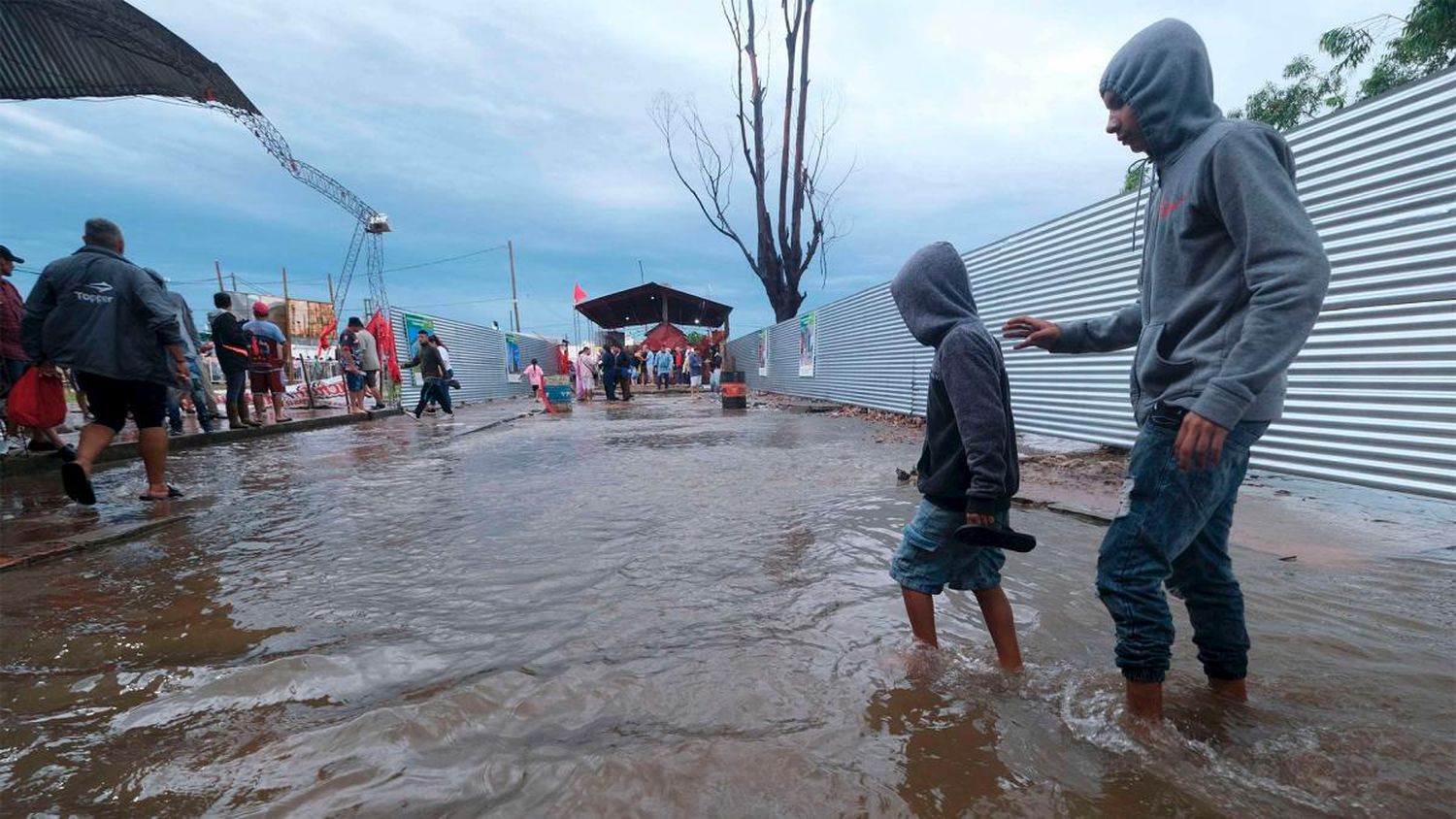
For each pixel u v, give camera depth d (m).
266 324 10.91
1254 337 1.47
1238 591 1.86
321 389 19.33
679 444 8.61
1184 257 1.68
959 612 2.63
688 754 1.66
